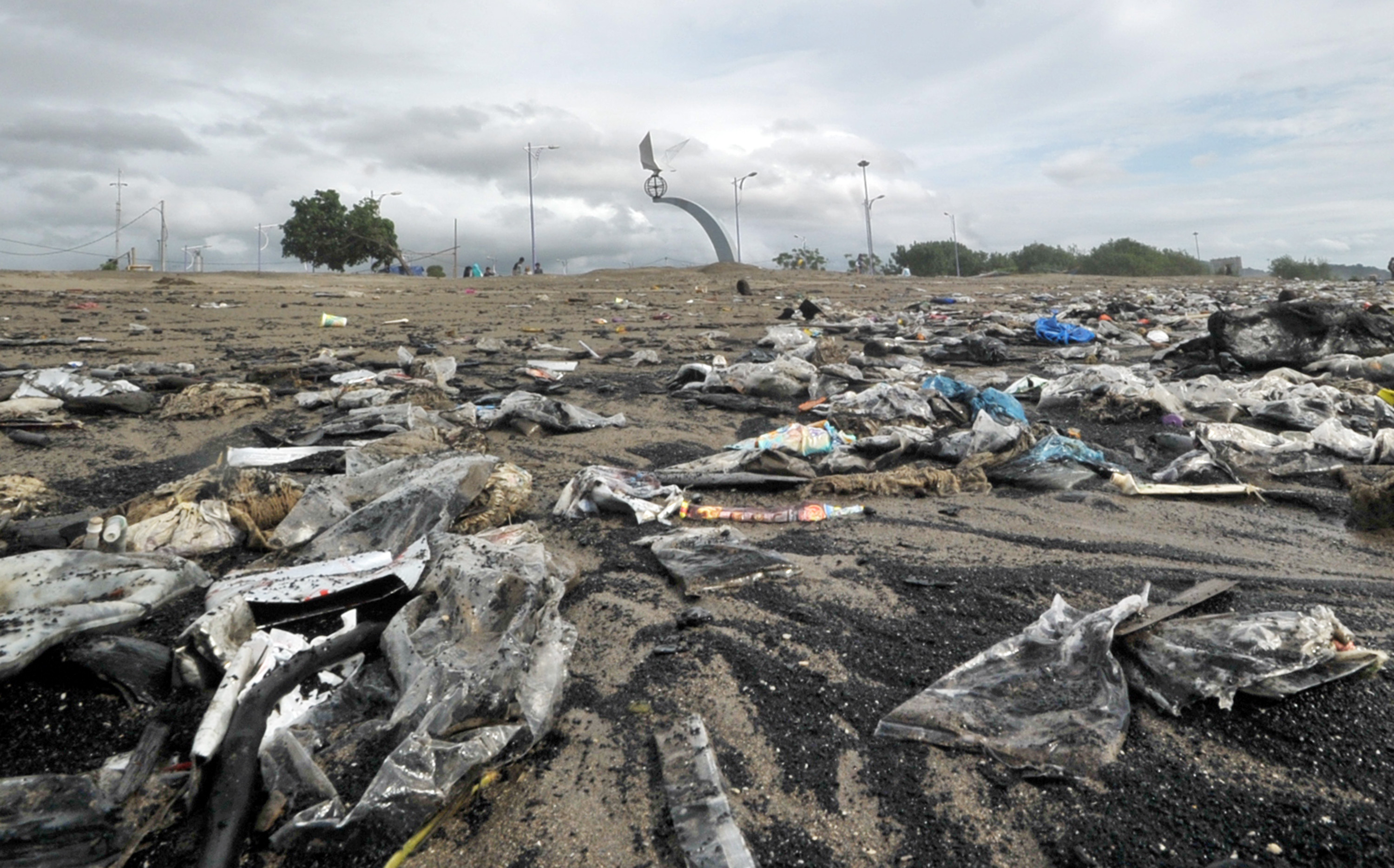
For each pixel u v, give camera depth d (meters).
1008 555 4.30
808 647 3.30
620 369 10.39
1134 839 2.26
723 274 29.33
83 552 3.61
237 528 4.32
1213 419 7.12
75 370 8.73
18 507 4.76
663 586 3.92
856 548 4.41
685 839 2.26
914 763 2.58
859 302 20.17
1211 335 9.58
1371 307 9.56
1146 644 2.99
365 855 2.21
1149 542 4.51
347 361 10.42
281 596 3.36
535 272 37.78
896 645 3.30
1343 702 2.78
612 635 3.45
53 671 2.89
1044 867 2.19
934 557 4.27
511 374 9.91
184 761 2.50
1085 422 7.34
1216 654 2.83
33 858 2.13
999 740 2.61
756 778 2.55
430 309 16.98
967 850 2.25
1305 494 5.21
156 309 15.05
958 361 10.76
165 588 3.52
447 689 2.64
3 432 6.37
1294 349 9.09
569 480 5.68
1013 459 5.88
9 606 3.20
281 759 2.43
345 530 4.19
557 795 2.49
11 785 2.26
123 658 2.94
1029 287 25.89
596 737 2.76
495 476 4.84
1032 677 2.89
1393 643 3.24
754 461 5.75
